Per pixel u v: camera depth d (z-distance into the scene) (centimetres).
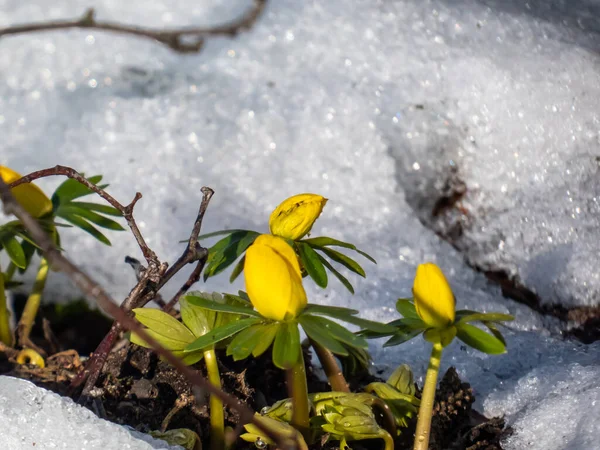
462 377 79
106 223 79
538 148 85
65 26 93
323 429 74
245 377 78
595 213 84
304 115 92
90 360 78
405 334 72
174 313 81
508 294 84
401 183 88
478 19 89
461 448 77
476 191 87
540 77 86
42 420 73
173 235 88
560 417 76
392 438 75
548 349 81
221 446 75
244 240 75
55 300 88
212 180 90
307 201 74
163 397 77
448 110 88
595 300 83
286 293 71
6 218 88
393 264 85
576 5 90
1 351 81
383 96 89
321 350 76
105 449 73
